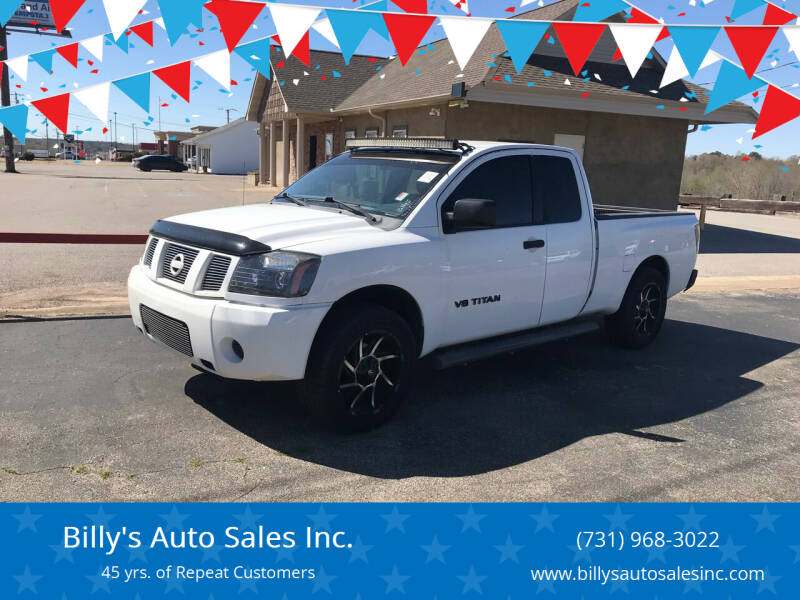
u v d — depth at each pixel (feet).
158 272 14.08
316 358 12.74
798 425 15.39
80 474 11.52
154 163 172.35
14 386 15.28
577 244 17.47
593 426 14.74
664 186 59.77
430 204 14.44
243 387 15.76
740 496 11.93
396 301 14.30
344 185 16.12
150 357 17.65
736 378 18.74
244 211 14.87
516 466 12.62
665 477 12.48
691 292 32.14
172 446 12.68
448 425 14.37
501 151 16.08
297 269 12.23
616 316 20.29
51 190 82.58
